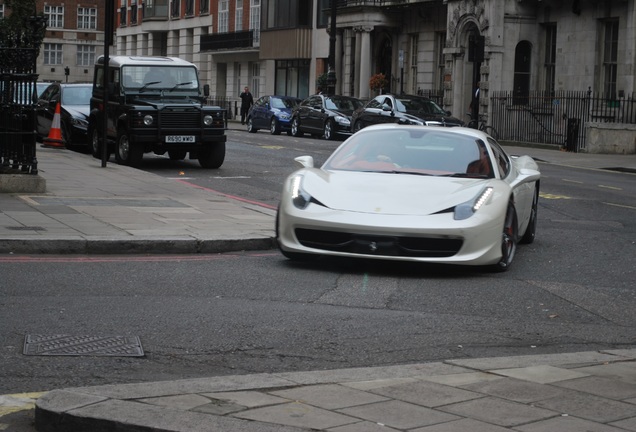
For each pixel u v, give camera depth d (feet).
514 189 36.86
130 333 24.16
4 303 26.94
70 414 16.42
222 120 73.15
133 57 76.18
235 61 224.33
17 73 49.93
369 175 35.60
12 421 17.51
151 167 75.92
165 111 71.46
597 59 119.65
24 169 50.75
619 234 45.85
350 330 25.18
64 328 24.40
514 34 129.59
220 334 24.34
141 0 271.69
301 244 33.63
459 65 137.49
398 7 156.04
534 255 39.04
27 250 35.14
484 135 38.88
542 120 125.49
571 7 123.03
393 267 34.94
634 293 31.63
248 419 16.29
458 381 19.13
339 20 166.61
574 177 78.43
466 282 32.48
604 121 115.96
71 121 87.35
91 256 35.37
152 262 34.50
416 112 115.24
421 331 25.36
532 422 16.56
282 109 146.51
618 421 16.72
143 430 15.84
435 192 33.91
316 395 17.90
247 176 70.74
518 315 27.81
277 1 197.77
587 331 26.13
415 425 16.28
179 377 20.71
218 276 32.07
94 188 54.49
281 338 24.14
